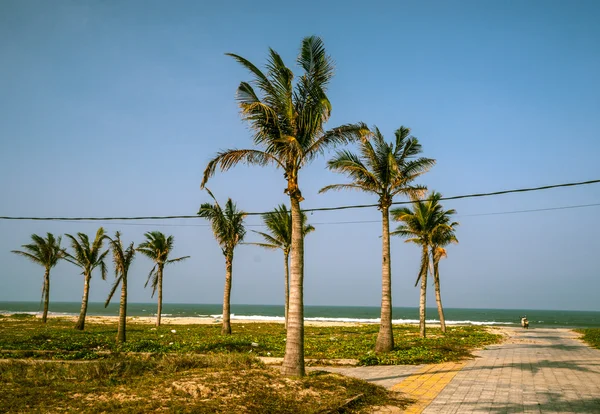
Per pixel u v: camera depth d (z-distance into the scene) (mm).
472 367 15438
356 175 19500
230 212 29766
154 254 38562
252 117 11797
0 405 7867
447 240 29875
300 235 11641
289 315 11320
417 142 20188
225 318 30484
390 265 19719
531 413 8789
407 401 9797
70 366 12203
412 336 30906
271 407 8172
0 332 29656
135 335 29281
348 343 25062
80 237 35562
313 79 12227
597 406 9414
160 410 7574
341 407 8586
